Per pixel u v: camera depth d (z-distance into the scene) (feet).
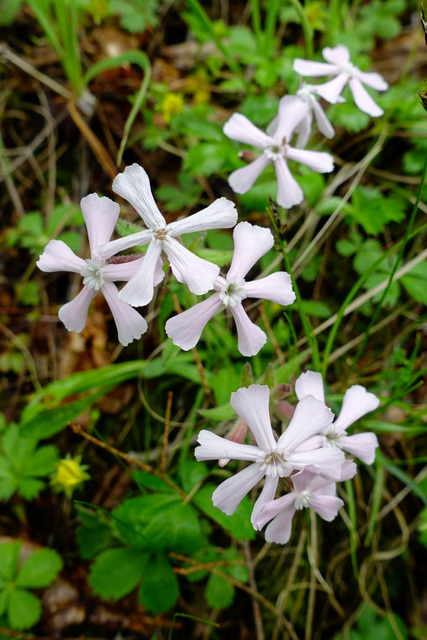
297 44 0.79
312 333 0.59
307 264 0.70
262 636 0.62
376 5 0.79
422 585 0.68
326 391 0.62
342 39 0.73
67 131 0.76
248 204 0.64
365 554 0.67
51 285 0.73
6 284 0.73
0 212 0.75
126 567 0.59
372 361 0.69
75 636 0.63
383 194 0.71
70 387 0.63
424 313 0.69
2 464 0.63
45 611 0.63
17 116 0.77
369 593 0.67
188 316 0.47
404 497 0.68
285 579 0.65
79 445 0.68
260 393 0.46
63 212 0.72
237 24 0.82
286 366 0.53
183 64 0.80
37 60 0.78
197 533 0.55
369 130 0.72
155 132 0.72
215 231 0.67
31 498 0.64
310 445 0.49
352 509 0.62
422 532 0.65
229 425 0.57
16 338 0.72
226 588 0.61
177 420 0.67
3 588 0.61
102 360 0.70
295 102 0.57
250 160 0.60
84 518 0.65
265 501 0.46
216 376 0.61
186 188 0.71
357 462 0.67
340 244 0.68
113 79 0.76
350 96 0.69
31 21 0.79
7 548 0.62
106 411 0.68
